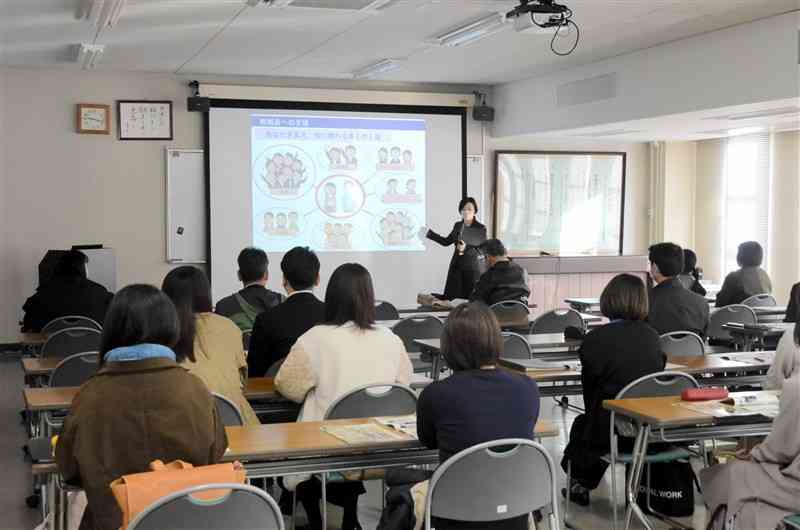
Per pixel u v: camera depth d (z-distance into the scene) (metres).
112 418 2.28
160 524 2.10
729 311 6.75
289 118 9.94
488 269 7.11
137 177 9.48
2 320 9.07
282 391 3.53
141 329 2.37
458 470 2.59
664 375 3.78
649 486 4.22
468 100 10.67
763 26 6.89
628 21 6.99
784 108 7.39
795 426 2.90
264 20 6.90
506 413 2.69
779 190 10.21
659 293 5.28
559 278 10.05
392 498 2.82
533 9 5.72
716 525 3.24
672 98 7.86
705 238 11.45
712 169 11.30
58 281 6.12
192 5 6.33
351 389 3.38
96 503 2.27
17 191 9.09
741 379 4.70
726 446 5.02
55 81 9.16
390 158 10.33
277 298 5.15
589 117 9.02
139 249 9.52
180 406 2.33
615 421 3.81
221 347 3.42
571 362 4.55
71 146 9.24
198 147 9.68
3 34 7.32
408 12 6.68
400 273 10.37
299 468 2.95
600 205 11.59
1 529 4.17
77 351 5.25
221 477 2.22
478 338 2.74
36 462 2.62
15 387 7.50
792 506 2.93
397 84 10.42
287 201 9.93
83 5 6.34
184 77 9.59
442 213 10.54
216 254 9.68
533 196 11.28
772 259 10.33
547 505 2.97
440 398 2.69
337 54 8.48
